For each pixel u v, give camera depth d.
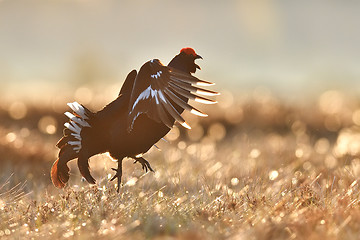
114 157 23.91
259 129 55.34
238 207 22.44
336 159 36.38
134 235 19.23
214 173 31.28
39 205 23.17
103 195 23.44
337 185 26.67
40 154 34.53
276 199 23.45
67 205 22.83
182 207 22.92
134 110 21.69
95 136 23.19
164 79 21.16
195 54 23.58
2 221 21.50
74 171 32.56
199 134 52.78
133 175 28.95
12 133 39.16
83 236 18.92
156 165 32.69
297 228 18.91
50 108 57.94
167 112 22.50
